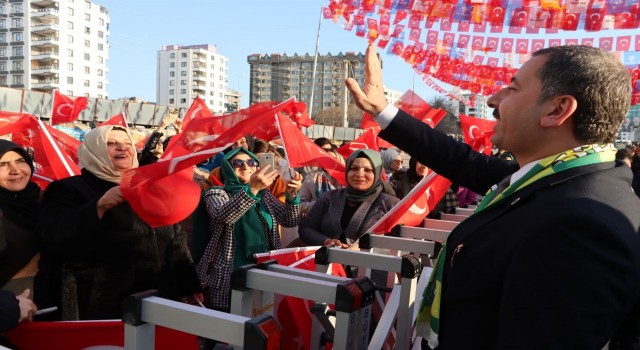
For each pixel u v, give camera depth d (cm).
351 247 280
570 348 93
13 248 216
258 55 10125
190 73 15325
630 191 112
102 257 218
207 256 302
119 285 220
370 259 224
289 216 350
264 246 313
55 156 416
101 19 12431
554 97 116
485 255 115
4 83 11119
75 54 11631
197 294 267
